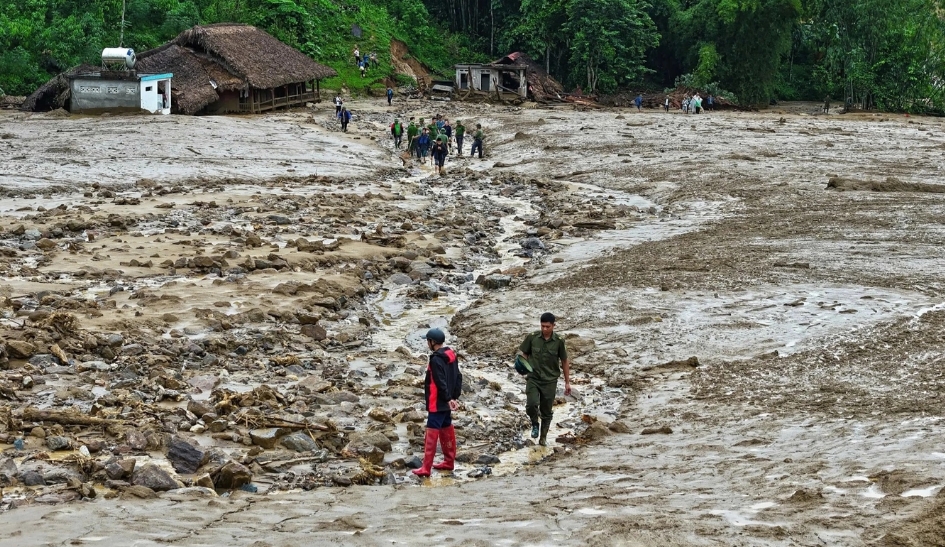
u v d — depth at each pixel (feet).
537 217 102.06
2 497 30.55
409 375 49.24
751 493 29.71
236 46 205.46
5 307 56.29
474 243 88.33
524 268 76.18
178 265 70.38
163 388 44.19
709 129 173.47
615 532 24.88
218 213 93.61
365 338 57.77
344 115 181.37
